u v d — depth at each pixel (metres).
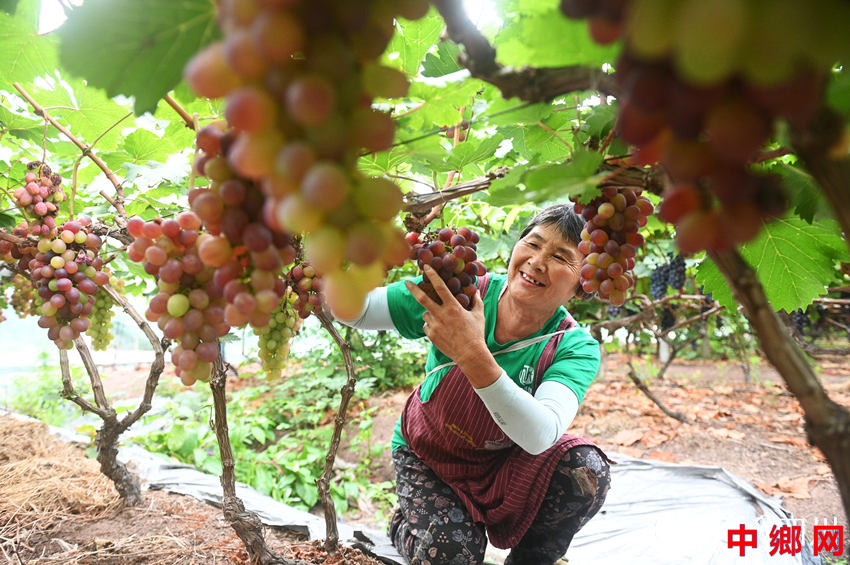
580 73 0.78
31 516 2.48
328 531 2.25
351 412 5.86
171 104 1.50
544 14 0.74
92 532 2.41
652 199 2.35
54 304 1.84
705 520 2.82
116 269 3.02
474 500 2.19
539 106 1.31
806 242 1.53
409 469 2.33
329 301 0.71
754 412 5.72
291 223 0.63
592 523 2.96
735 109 0.47
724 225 0.58
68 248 1.91
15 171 2.50
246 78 0.64
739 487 3.20
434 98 1.24
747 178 0.54
